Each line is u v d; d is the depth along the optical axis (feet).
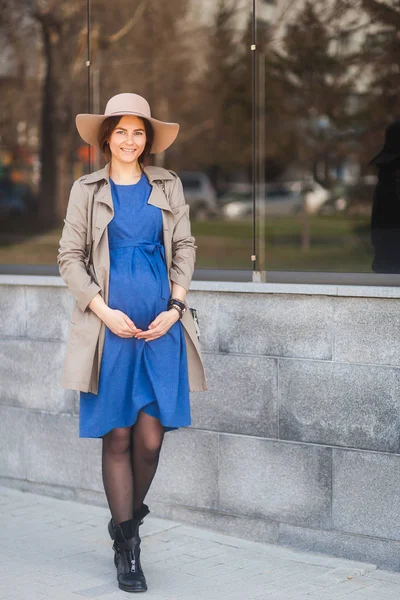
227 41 49.83
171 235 13.69
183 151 56.85
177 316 13.21
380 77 42.19
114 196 13.44
